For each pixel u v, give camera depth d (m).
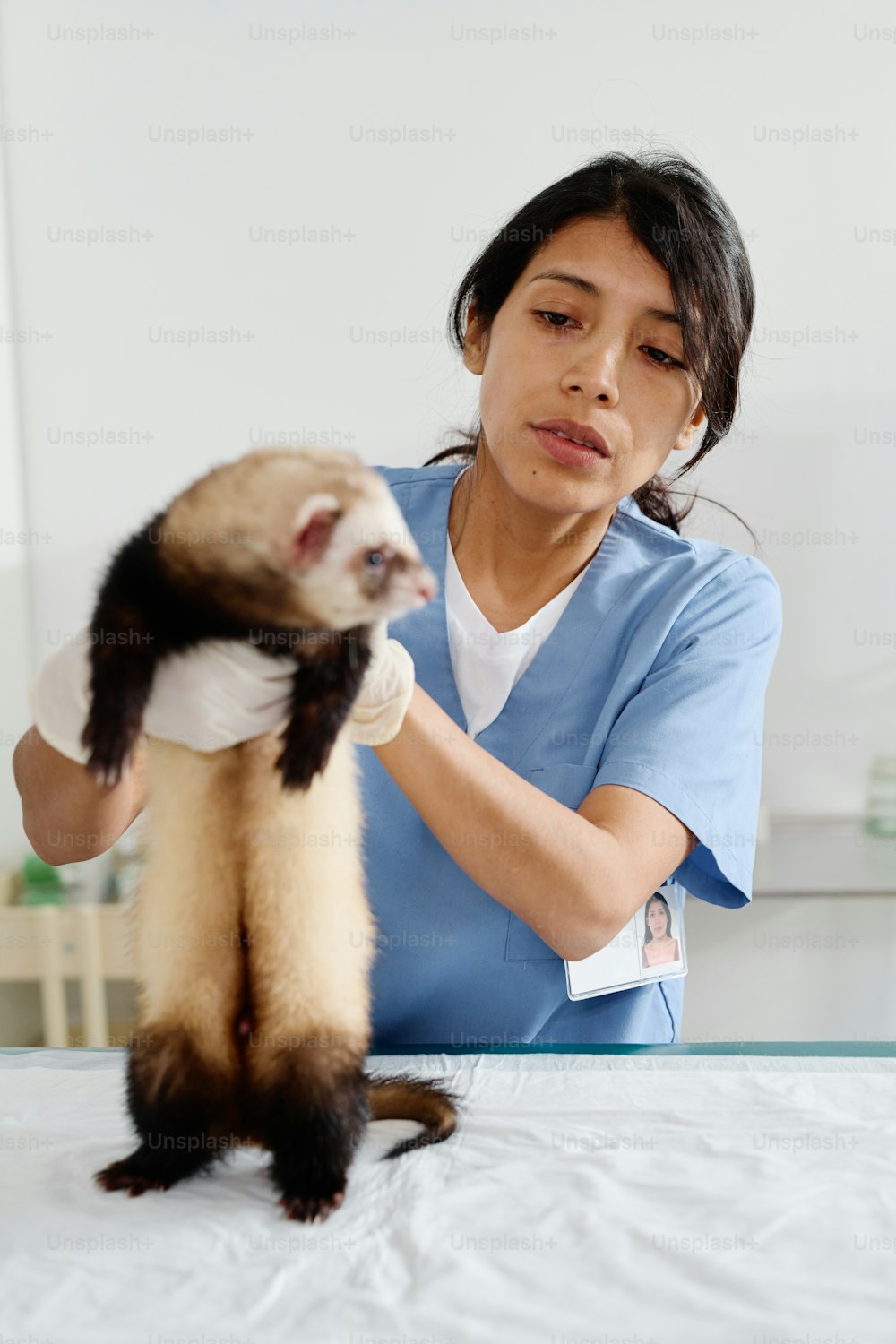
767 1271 0.71
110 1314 0.68
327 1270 0.72
